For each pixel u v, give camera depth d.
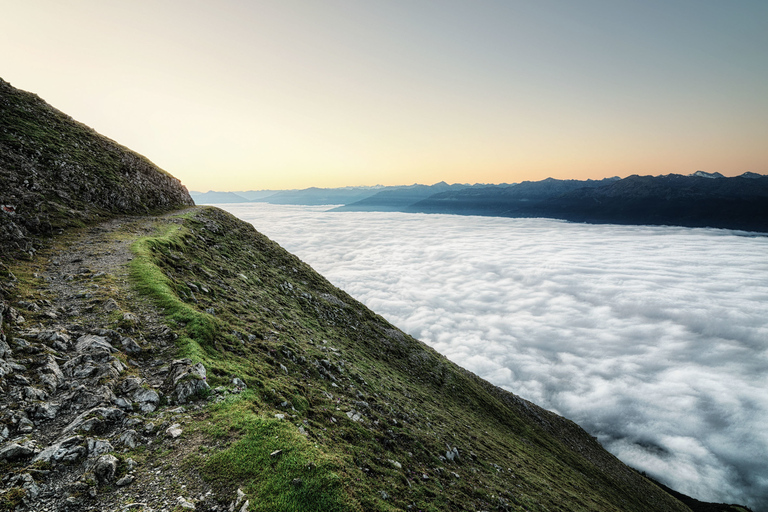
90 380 14.09
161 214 50.22
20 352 14.14
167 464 11.43
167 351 17.62
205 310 25.39
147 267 25.70
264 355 23.00
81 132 52.22
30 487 9.46
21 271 22.03
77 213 36.22
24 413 11.73
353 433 19.48
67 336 16.12
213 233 48.75
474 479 24.05
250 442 12.75
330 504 11.18
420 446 23.39
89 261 25.89
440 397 44.12
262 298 36.06
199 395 15.27
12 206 29.08
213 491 10.69
